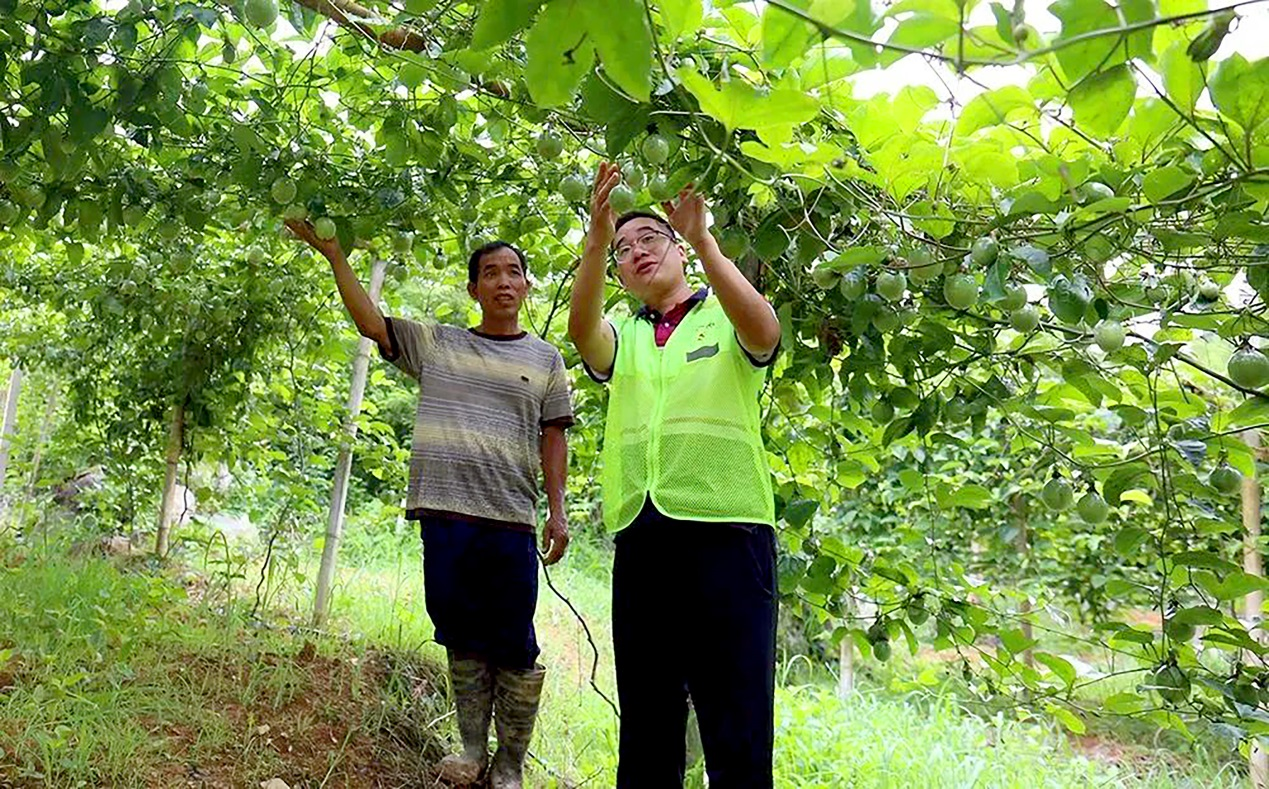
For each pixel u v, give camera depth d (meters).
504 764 2.50
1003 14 1.01
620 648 1.86
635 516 1.82
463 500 2.40
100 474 5.44
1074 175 1.57
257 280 3.38
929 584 2.58
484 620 2.41
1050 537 5.22
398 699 2.92
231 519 5.67
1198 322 1.82
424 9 1.20
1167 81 1.22
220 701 2.53
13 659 2.43
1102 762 4.38
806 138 1.82
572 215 2.71
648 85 0.91
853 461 2.69
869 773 3.34
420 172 2.40
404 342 2.48
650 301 1.99
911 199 1.93
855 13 0.99
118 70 1.79
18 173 1.99
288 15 1.88
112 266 3.13
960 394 2.25
